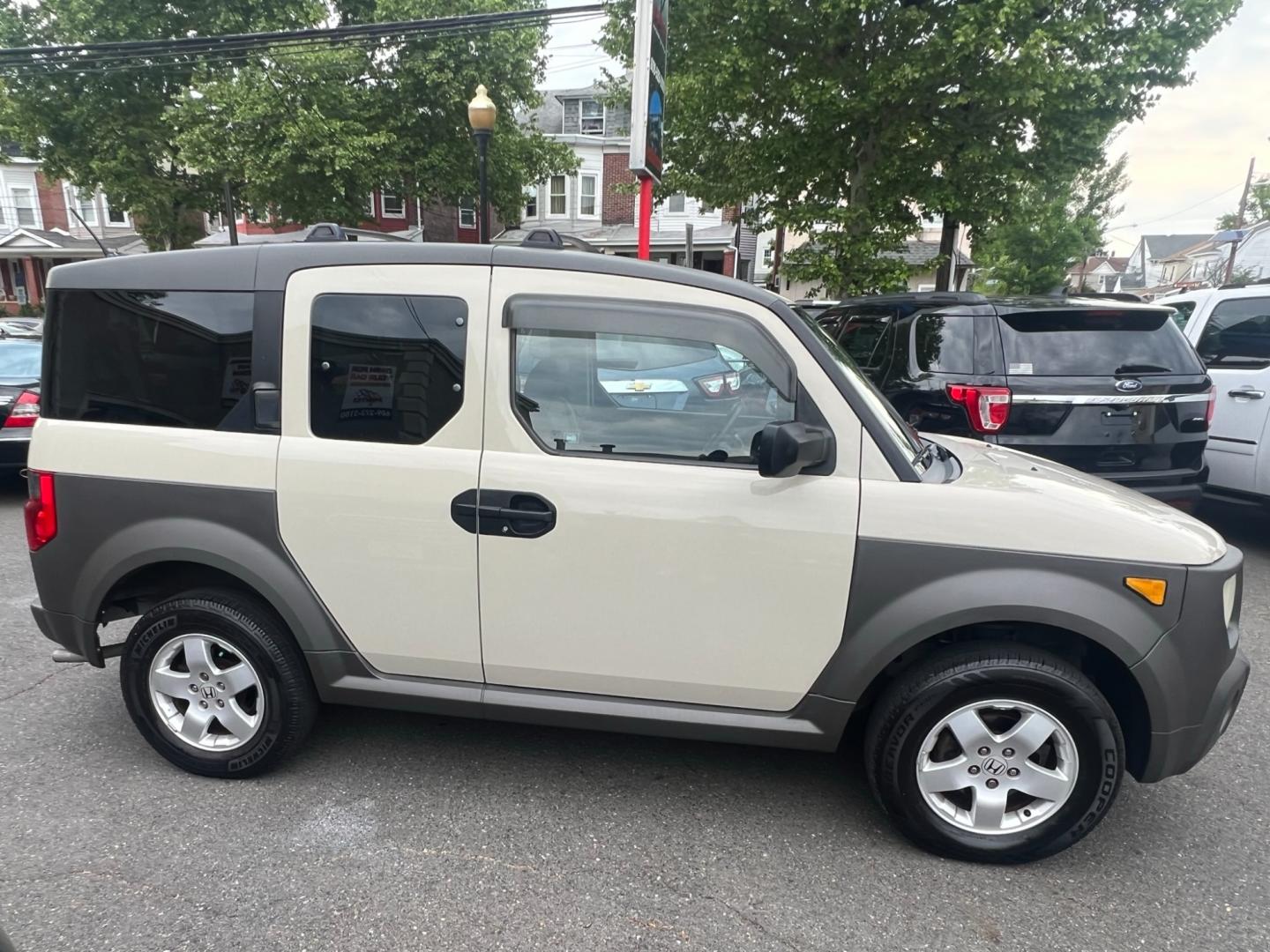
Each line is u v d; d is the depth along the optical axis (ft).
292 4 61.05
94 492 8.89
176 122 54.75
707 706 8.45
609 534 8.05
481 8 55.52
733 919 7.28
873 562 7.77
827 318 22.18
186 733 9.25
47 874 7.66
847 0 30.71
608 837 8.43
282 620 8.95
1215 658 7.58
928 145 36.29
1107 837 8.63
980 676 7.67
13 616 14.40
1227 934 7.22
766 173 38.47
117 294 8.89
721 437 8.11
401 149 57.31
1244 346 18.69
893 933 7.16
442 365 8.28
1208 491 19.38
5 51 41.78
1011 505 7.71
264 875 7.70
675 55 39.40
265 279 8.56
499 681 8.73
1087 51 32.81
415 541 8.38
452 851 8.14
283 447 8.52
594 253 8.39
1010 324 15.67
